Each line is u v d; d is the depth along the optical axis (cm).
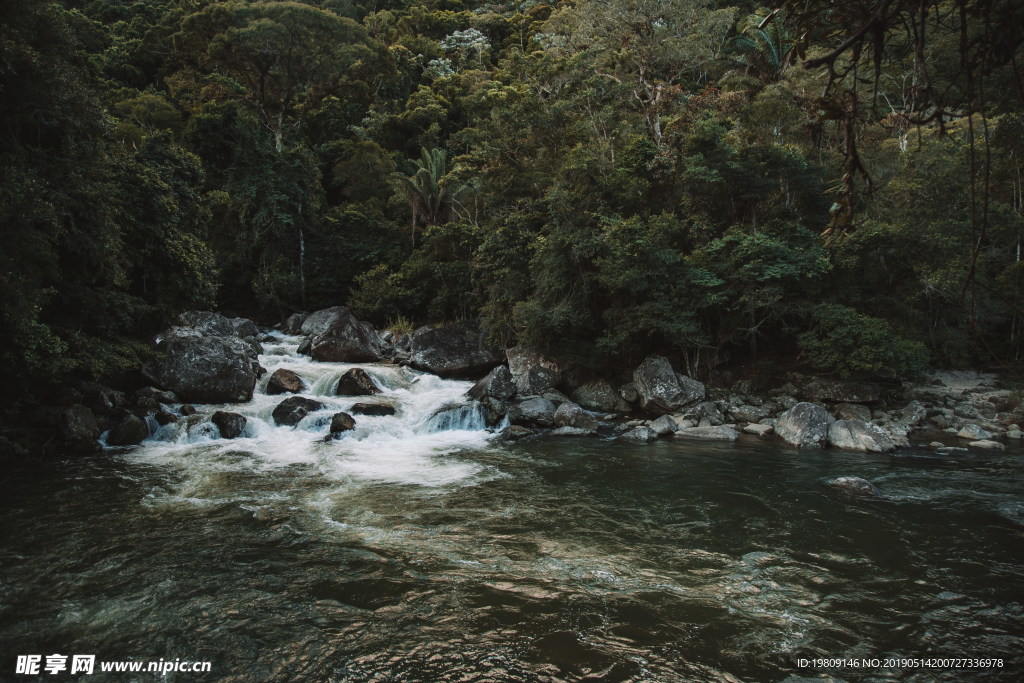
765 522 787
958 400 1549
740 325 1661
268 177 2903
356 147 3712
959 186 1631
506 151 2094
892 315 1714
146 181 1532
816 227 1719
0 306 977
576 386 1723
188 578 628
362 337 2097
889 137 2202
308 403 1441
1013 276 1584
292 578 630
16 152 1080
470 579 628
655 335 1747
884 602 570
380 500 886
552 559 679
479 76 4469
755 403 1552
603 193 1717
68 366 1112
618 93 2322
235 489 935
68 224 1193
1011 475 996
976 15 191
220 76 4184
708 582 618
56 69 1091
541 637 516
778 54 2448
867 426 1241
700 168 1619
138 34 4641
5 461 1067
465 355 1948
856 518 797
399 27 5888
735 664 473
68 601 577
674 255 1563
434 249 2511
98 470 1029
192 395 1438
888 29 191
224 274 2831
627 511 837
